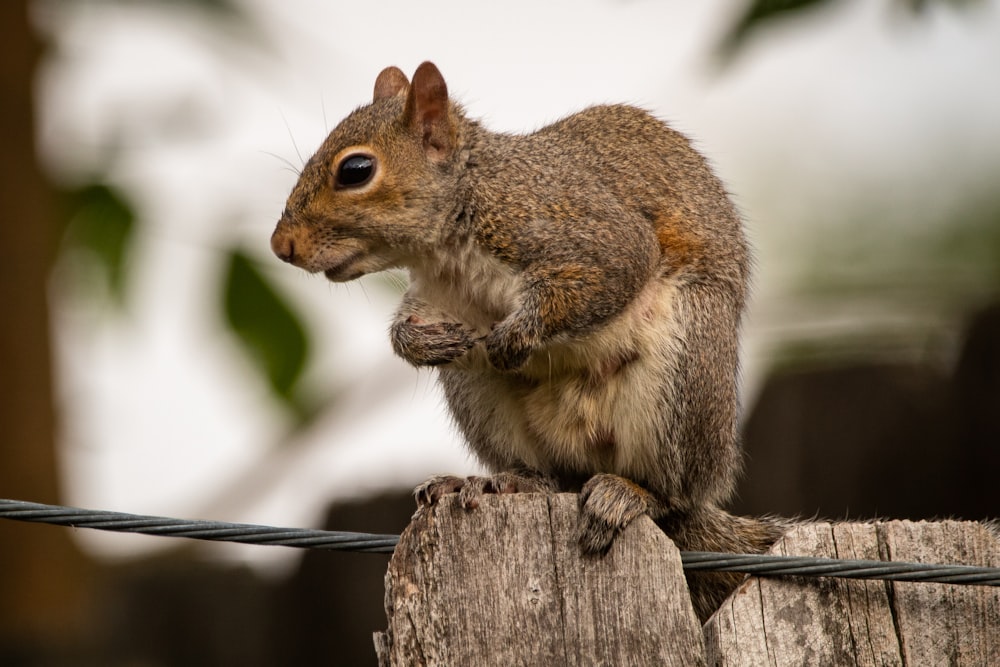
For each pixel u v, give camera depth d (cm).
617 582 841
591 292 1037
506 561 842
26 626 1575
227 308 1456
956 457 1758
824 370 1805
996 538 855
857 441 1766
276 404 1473
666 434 1052
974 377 1769
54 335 1620
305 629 1700
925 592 852
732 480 1105
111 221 1505
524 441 1105
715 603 1018
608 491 976
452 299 1113
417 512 862
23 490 1595
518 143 1101
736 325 1102
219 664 1698
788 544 857
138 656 1686
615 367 1063
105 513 852
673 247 1081
